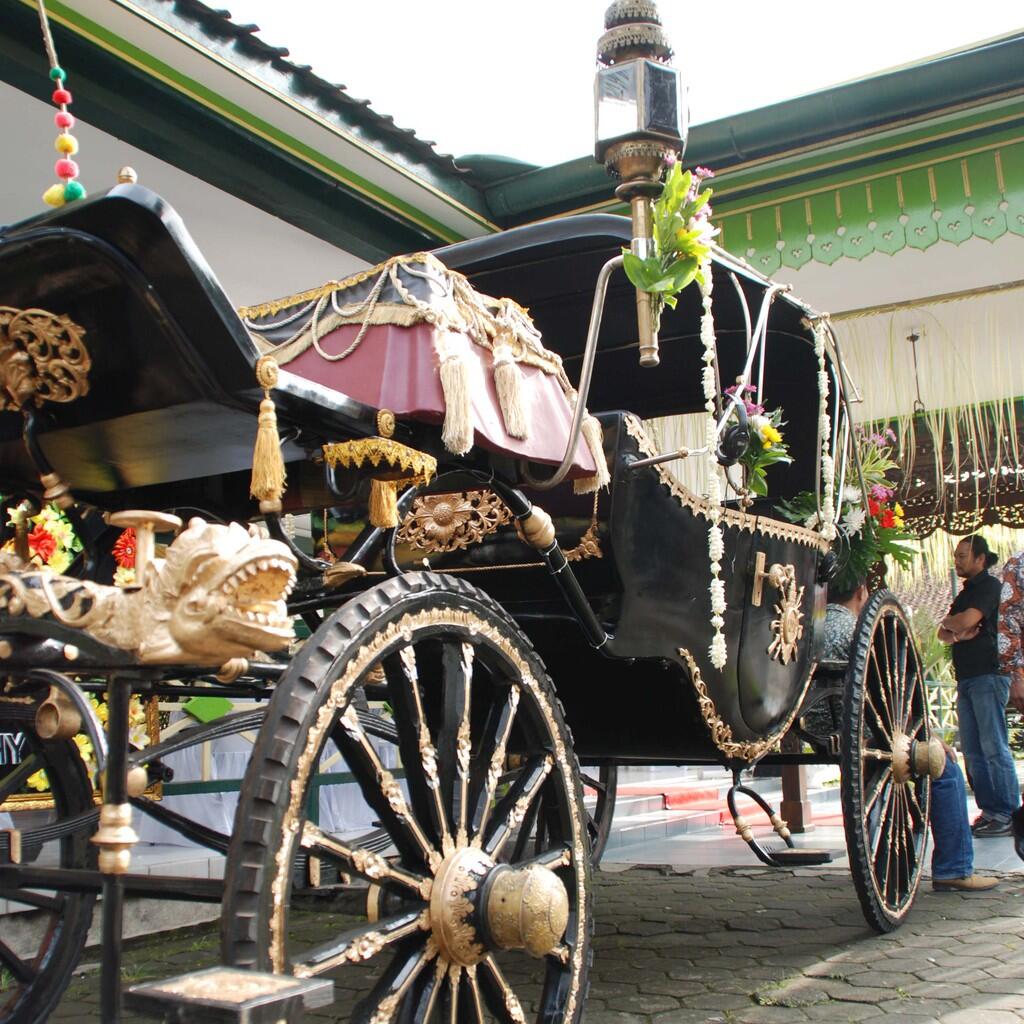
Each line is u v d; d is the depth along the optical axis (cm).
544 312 417
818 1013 311
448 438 224
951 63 527
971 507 774
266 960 169
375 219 581
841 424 442
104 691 289
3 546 257
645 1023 308
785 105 562
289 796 177
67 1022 325
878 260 648
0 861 242
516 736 331
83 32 407
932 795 498
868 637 427
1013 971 352
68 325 197
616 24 282
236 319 186
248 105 475
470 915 209
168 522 176
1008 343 718
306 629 545
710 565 332
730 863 610
